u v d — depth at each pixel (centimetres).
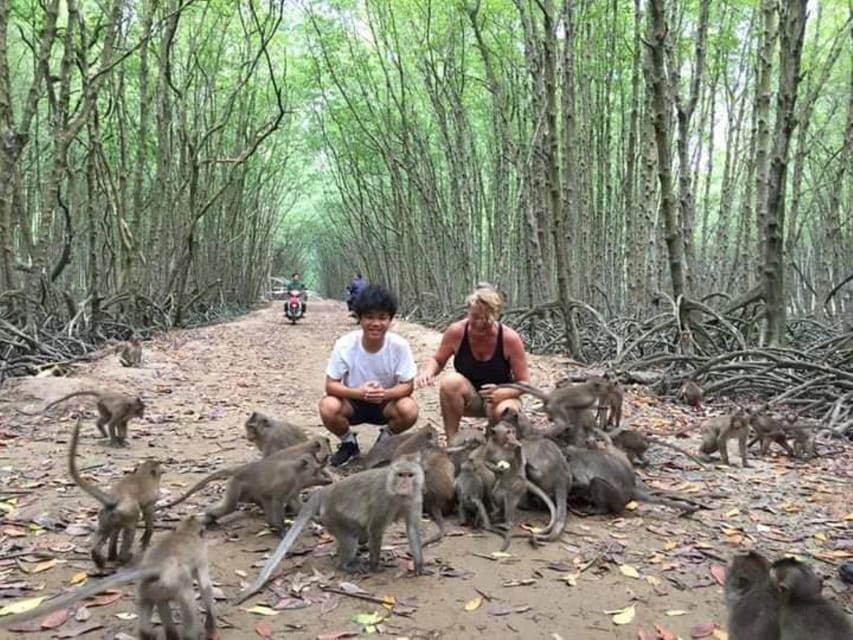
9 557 445
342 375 657
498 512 508
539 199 1733
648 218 1597
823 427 837
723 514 543
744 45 2011
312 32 2470
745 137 2416
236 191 3166
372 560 432
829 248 1984
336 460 652
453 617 381
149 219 2797
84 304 1677
